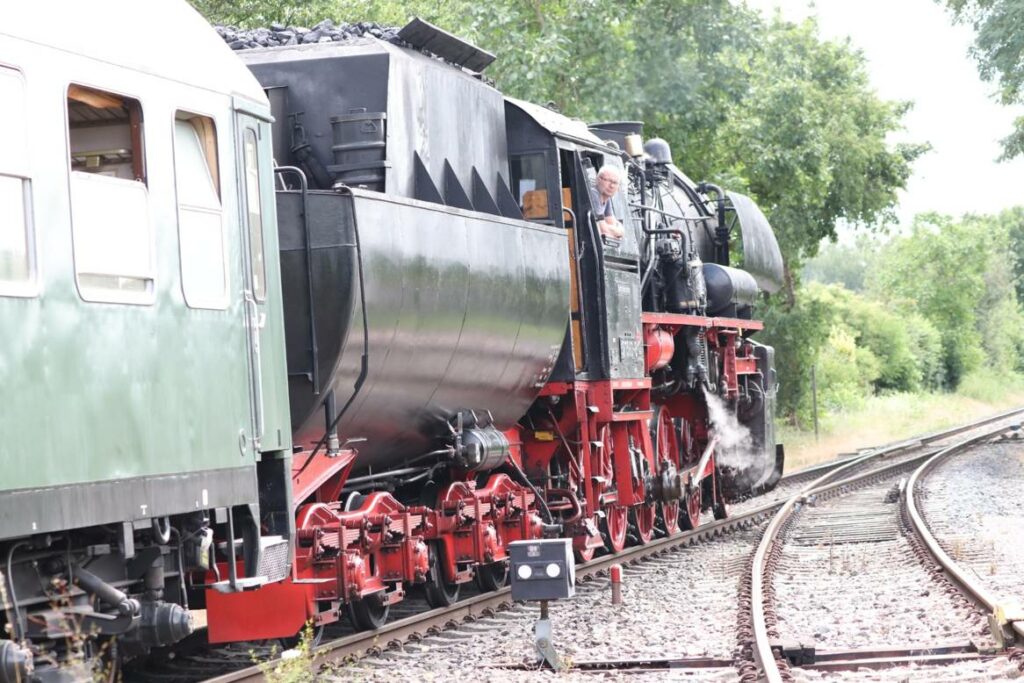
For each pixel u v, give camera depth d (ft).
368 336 38.29
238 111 32.42
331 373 37.01
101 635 28.40
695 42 125.18
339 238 36.76
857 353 266.36
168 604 28.99
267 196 33.86
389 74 43.47
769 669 33.60
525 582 38.17
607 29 119.55
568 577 38.14
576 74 119.34
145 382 27.89
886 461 132.36
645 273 68.80
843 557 62.08
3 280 24.16
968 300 351.25
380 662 38.73
